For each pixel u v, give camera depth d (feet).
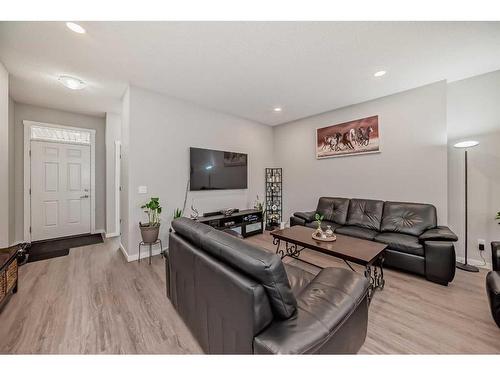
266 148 16.10
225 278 3.35
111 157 13.38
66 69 7.92
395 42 6.44
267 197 16.06
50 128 12.24
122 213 10.59
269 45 6.57
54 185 12.37
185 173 11.37
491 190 8.38
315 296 3.67
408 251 7.72
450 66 7.87
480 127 8.55
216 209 12.97
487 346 4.53
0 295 5.60
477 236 8.67
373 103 11.16
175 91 10.06
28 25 5.59
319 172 13.73
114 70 8.05
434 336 4.84
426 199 9.64
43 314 5.57
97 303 6.11
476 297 6.41
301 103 11.66
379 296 6.49
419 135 9.76
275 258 3.12
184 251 4.74
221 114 13.09
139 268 8.59
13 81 8.84
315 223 11.19
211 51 6.88
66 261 9.24
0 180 7.36
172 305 6.03
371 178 11.37
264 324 3.00
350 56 7.19
